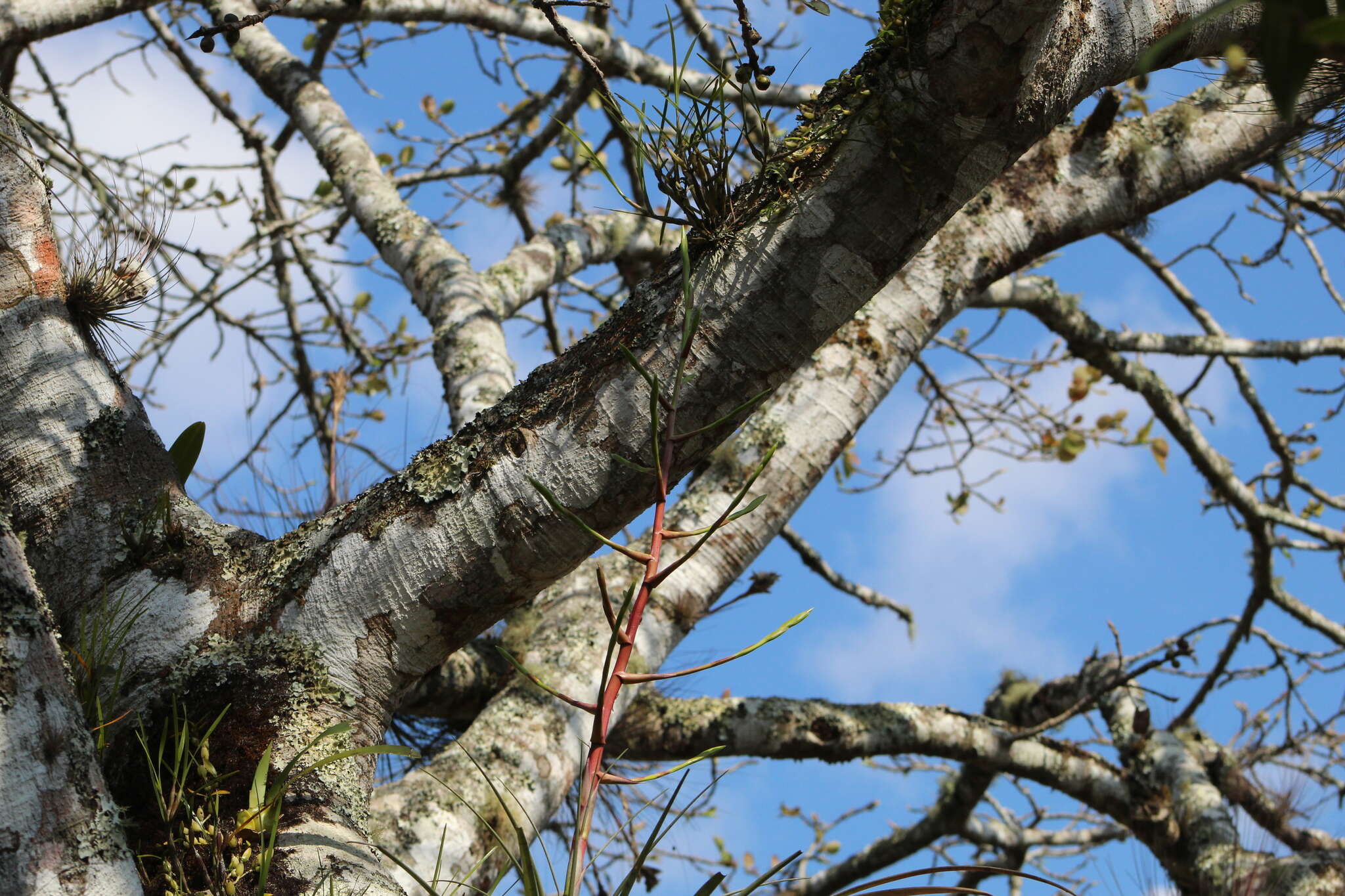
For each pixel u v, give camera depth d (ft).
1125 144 10.02
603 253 15.20
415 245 13.38
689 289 4.74
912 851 16.98
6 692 4.35
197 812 5.16
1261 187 16.07
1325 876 13.12
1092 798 14.46
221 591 5.92
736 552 9.53
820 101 5.54
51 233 6.44
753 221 5.33
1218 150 10.14
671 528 9.56
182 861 5.02
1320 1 2.19
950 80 4.99
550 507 5.46
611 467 5.39
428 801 7.97
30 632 4.53
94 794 4.50
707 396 5.33
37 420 5.99
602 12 14.75
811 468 9.46
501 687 10.69
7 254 6.18
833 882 17.42
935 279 9.47
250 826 4.95
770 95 13.83
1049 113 5.25
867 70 5.26
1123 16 5.34
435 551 5.63
